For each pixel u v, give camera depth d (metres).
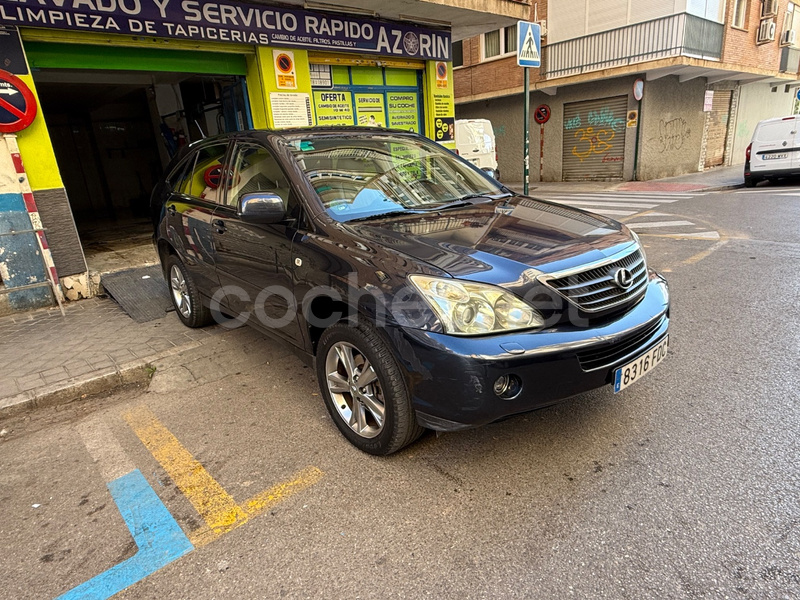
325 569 2.07
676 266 6.07
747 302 4.71
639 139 15.80
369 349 2.55
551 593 1.88
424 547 2.15
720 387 3.26
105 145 13.70
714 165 19.95
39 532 2.39
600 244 2.71
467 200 3.48
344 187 3.22
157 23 6.05
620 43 15.15
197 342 4.47
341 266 2.67
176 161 4.90
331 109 8.34
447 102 9.82
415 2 7.66
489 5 8.57
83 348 4.39
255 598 1.95
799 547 2.01
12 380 3.81
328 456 2.83
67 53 5.80
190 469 2.79
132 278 6.23
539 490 2.45
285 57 7.38
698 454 2.62
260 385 3.72
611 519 2.22
